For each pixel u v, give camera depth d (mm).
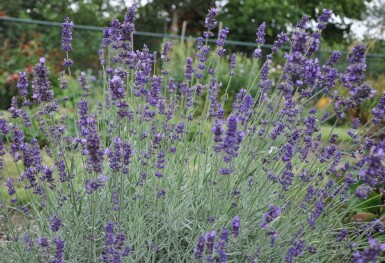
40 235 3049
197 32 20750
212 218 2859
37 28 11227
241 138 2604
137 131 3539
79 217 3000
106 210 3006
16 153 2979
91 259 2840
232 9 19516
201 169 3535
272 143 3318
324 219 3264
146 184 3262
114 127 3434
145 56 3484
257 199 3158
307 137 3266
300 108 3393
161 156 2824
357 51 2473
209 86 3723
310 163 3422
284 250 2898
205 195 3205
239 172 3254
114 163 2668
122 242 2475
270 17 19094
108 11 21625
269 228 2480
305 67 3014
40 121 3734
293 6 19438
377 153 2031
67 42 3322
